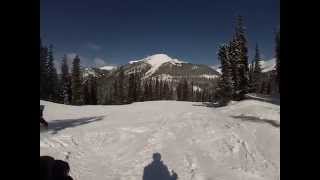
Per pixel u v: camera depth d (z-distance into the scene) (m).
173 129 19.20
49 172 5.50
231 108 28.83
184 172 14.07
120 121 22.34
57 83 80.31
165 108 33.41
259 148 17.38
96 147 16.45
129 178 13.31
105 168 13.99
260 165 15.45
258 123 21.38
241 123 21.16
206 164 15.00
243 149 16.88
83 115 28.25
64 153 14.81
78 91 79.62
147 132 18.66
